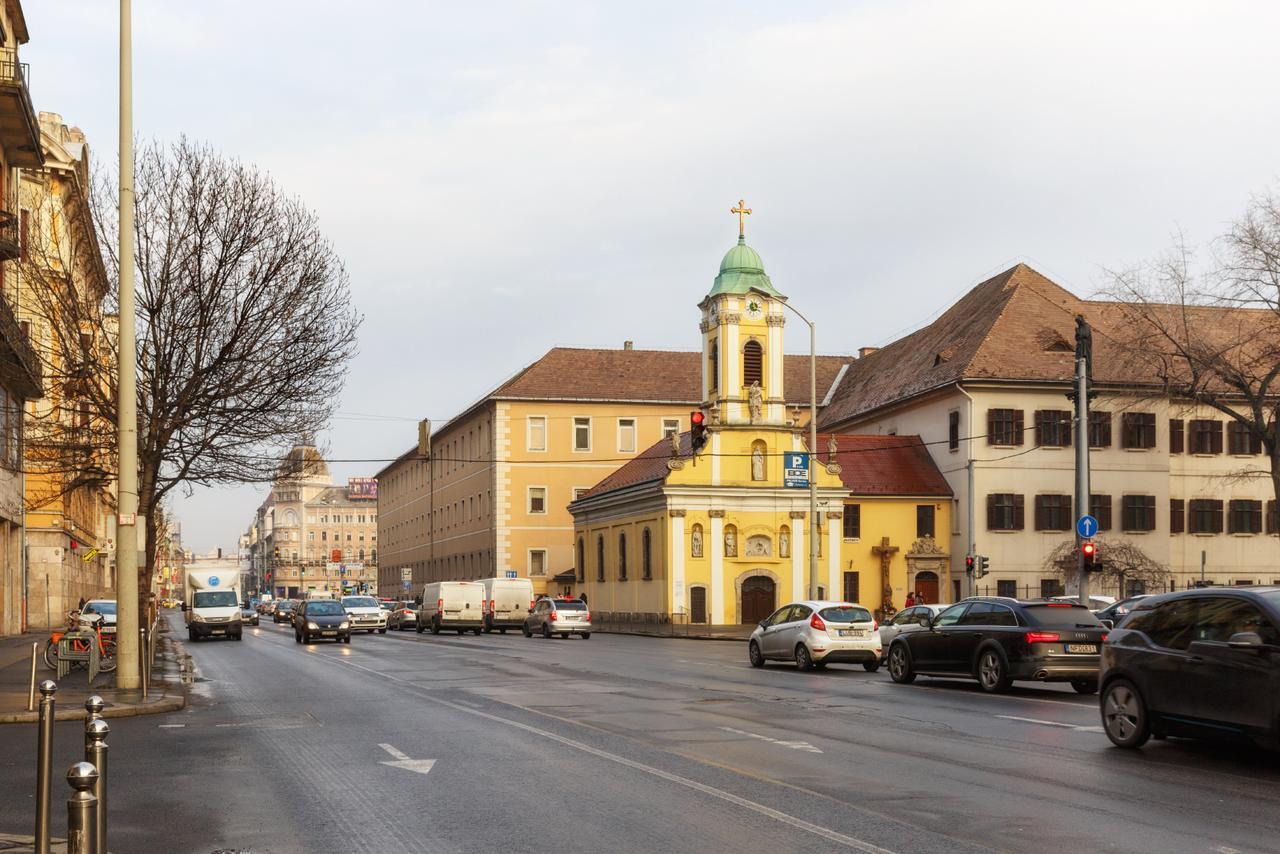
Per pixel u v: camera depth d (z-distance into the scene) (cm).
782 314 6181
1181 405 5141
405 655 3572
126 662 2052
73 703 1914
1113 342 5469
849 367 8450
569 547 8281
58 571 5494
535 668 2859
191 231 2928
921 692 2141
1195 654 1271
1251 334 5000
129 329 2067
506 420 8288
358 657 3472
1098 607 4059
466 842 878
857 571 6056
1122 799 1035
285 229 3047
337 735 1518
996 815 962
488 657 3419
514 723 1620
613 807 1002
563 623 5178
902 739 1435
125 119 2039
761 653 2959
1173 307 5466
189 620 5050
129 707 1800
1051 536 5928
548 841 877
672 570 5919
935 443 6291
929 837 880
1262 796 1054
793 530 6050
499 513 8212
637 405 8462
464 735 1494
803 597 6022
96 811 627
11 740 1509
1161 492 6028
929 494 6094
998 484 5916
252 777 1188
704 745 1381
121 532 2064
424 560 10725
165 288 2912
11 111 3222
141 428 2942
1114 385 5881
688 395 8550
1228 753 1326
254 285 2972
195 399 2931
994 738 1449
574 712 1762
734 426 6041
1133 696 1338
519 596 6103
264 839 899
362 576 19475
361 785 1130
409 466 11669
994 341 6078
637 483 6366
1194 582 5341
